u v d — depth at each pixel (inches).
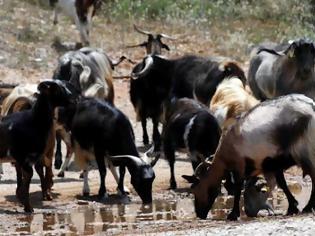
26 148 649.0
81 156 709.3
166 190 730.2
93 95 811.4
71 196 706.2
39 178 758.5
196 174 605.3
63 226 601.3
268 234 463.2
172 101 775.1
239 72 839.7
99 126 697.6
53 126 665.0
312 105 561.3
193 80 862.5
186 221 593.3
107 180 765.3
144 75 900.0
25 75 1090.1
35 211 652.7
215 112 740.7
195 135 701.9
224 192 702.5
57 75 815.7
